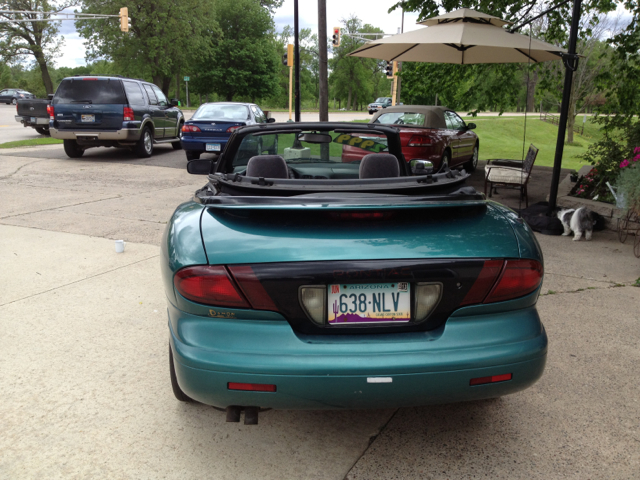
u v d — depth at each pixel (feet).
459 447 7.95
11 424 8.50
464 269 6.63
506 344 6.71
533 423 8.57
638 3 33.58
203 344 6.56
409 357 6.42
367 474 7.34
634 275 16.17
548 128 136.98
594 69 91.25
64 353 10.99
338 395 6.40
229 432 8.37
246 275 6.45
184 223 7.55
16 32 183.32
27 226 22.04
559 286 15.17
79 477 7.27
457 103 42.60
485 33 24.13
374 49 31.37
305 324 6.59
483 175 40.65
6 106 155.94
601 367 10.42
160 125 49.42
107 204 26.78
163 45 171.83
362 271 6.45
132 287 14.99
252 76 227.61
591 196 25.59
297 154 11.39
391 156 10.14
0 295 14.25
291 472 7.39
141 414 8.85
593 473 7.34
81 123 42.93
